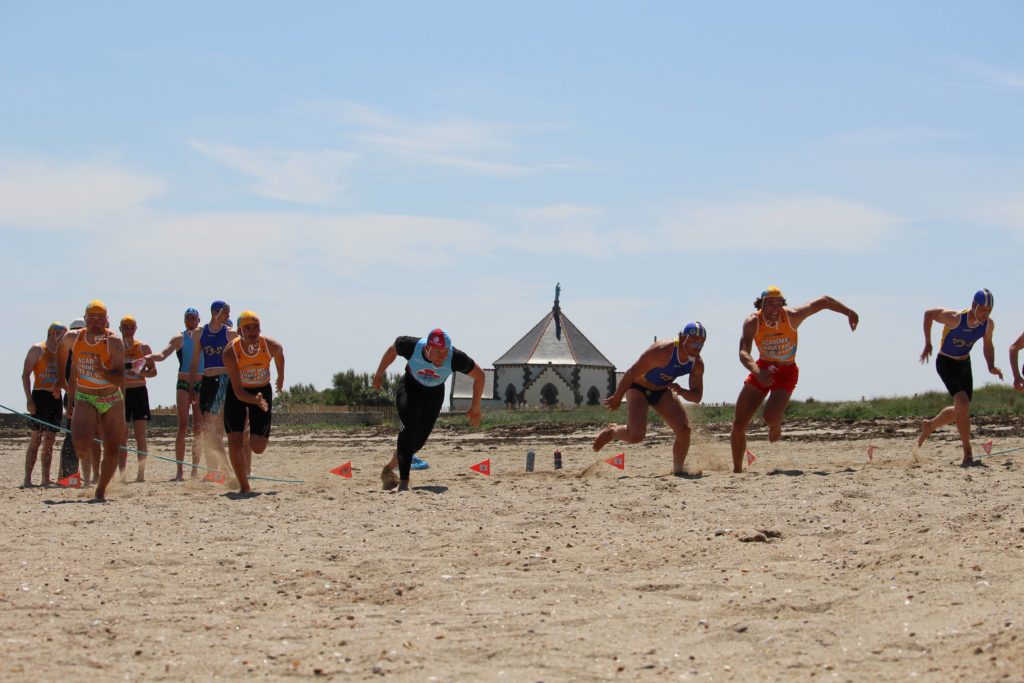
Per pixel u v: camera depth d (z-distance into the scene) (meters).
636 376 12.72
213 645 5.73
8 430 33.66
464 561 7.60
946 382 12.88
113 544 8.24
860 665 5.16
